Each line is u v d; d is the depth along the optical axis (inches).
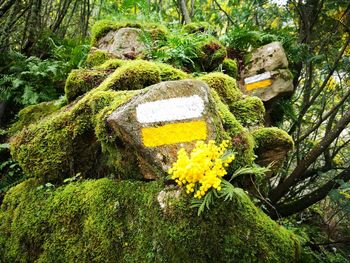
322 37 184.9
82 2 248.4
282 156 93.6
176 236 62.2
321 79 198.4
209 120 69.7
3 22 184.5
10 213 84.4
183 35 153.0
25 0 185.8
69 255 71.0
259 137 91.0
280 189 152.2
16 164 102.0
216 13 264.1
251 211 66.2
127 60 128.0
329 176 191.2
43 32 192.7
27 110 125.1
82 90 107.8
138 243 65.8
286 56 173.9
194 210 62.9
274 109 170.6
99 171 82.0
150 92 69.9
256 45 184.5
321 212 190.4
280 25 232.8
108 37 157.9
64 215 75.2
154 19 187.8
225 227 63.1
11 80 143.5
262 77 160.6
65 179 81.9
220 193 63.6
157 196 66.9
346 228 161.8
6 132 118.3
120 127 67.8
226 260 61.7
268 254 62.9
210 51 146.6
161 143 67.1
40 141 84.6
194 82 72.2
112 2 259.1
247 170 66.6
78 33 260.8
